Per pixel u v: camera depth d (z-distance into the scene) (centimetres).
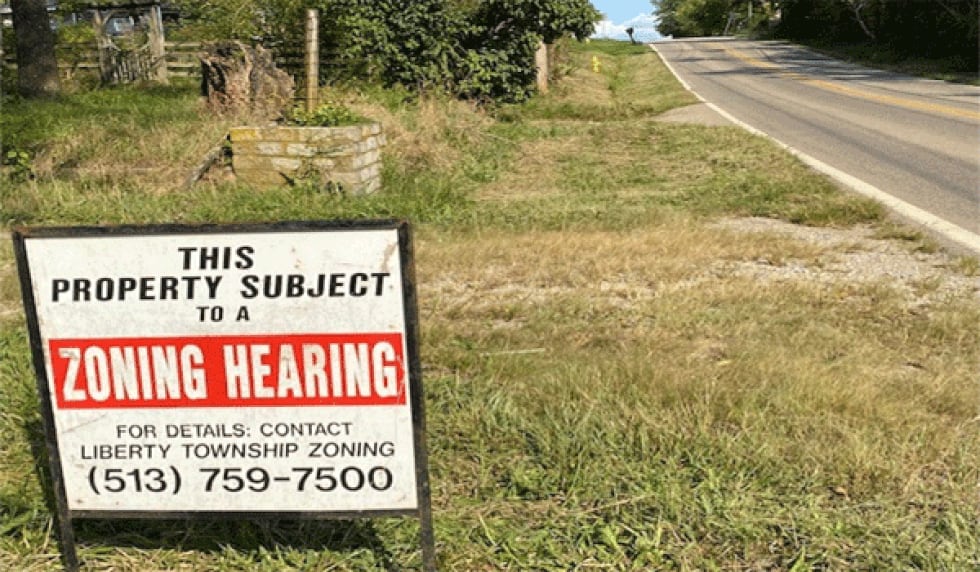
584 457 334
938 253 686
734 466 327
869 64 4103
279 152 937
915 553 276
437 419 371
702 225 813
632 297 564
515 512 308
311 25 999
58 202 870
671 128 1539
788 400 377
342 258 239
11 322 525
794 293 559
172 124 1099
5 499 315
